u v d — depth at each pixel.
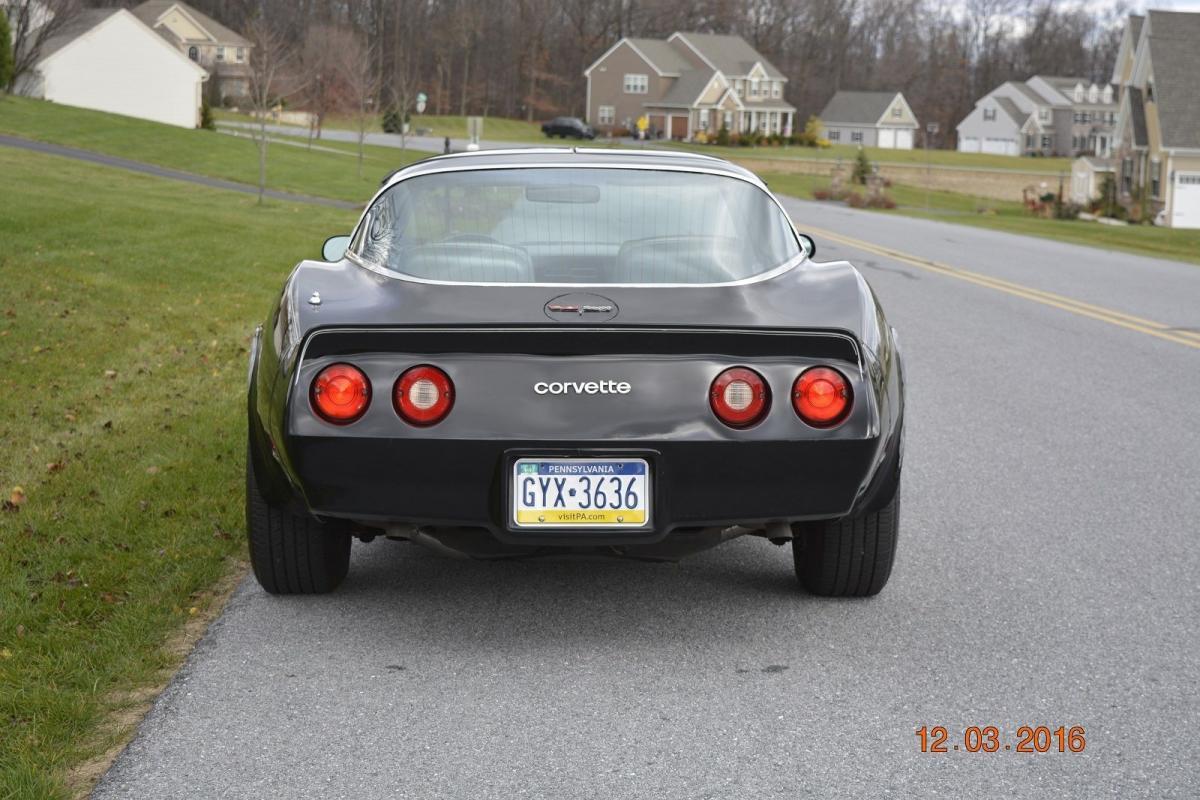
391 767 3.04
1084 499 5.75
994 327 11.81
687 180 4.32
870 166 75.69
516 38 122.12
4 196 19.91
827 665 3.73
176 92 64.19
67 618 4.02
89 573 4.44
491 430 3.48
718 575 4.62
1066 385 8.78
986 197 80.06
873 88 144.25
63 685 3.51
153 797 2.88
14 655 3.66
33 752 3.06
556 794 2.91
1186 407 8.00
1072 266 18.95
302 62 77.19
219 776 2.99
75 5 61.81
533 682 3.58
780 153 96.31
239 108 87.56
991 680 3.62
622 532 3.54
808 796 2.91
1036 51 149.25
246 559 4.71
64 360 8.84
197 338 10.13
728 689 3.54
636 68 108.50
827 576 4.21
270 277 14.56
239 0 109.31
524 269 3.90
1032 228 35.94
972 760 3.11
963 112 145.62
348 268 4.09
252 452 3.88
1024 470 6.32
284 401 3.56
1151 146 52.97
